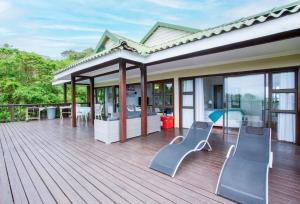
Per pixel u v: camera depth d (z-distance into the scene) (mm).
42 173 3270
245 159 2979
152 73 8547
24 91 12523
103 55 5465
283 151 4348
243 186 2346
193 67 7020
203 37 3982
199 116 7176
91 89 9352
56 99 14477
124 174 3191
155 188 2695
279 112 5270
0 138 6055
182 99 7695
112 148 4785
